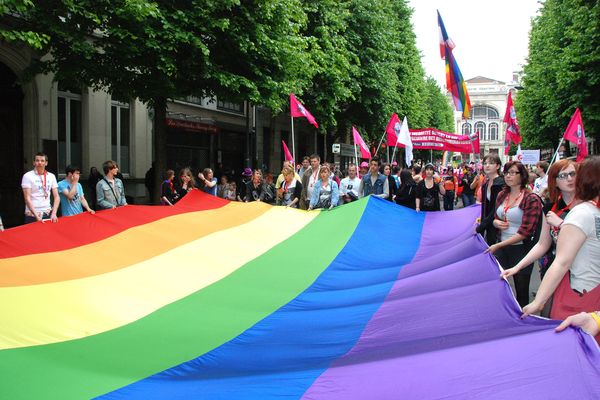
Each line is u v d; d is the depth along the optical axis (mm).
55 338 4707
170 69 11953
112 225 7781
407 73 38281
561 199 4805
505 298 4023
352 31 26266
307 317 5164
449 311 4156
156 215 8445
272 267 7312
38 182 9117
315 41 19984
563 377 2750
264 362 4074
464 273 5176
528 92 39469
